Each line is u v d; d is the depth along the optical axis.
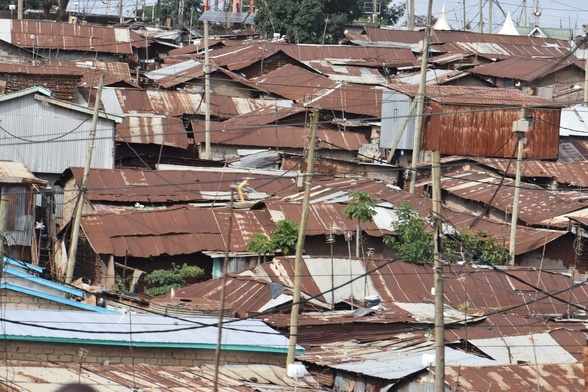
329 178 136.25
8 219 106.00
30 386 61.09
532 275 104.56
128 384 65.19
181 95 170.50
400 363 78.12
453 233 111.06
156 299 92.38
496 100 156.38
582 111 174.00
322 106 174.88
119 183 121.75
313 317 89.62
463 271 101.94
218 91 186.75
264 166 145.25
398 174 145.88
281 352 77.44
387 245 111.38
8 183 106.25
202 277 109.56
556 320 96.81
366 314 91.00
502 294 100.12
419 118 137.62
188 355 74.25
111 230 109.25
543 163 149.00
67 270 98.69
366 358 80.56
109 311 79.69
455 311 94.06
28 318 71.94
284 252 106.88
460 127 155.00
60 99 145.38
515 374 76.75
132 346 71.50
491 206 129.75
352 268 99.19
